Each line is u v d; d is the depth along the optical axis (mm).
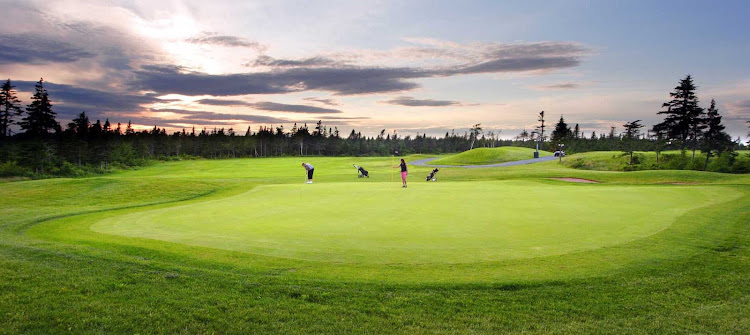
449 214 14414
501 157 77500
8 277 7215
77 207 19250
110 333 5395
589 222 12859
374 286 7113
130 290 6809
